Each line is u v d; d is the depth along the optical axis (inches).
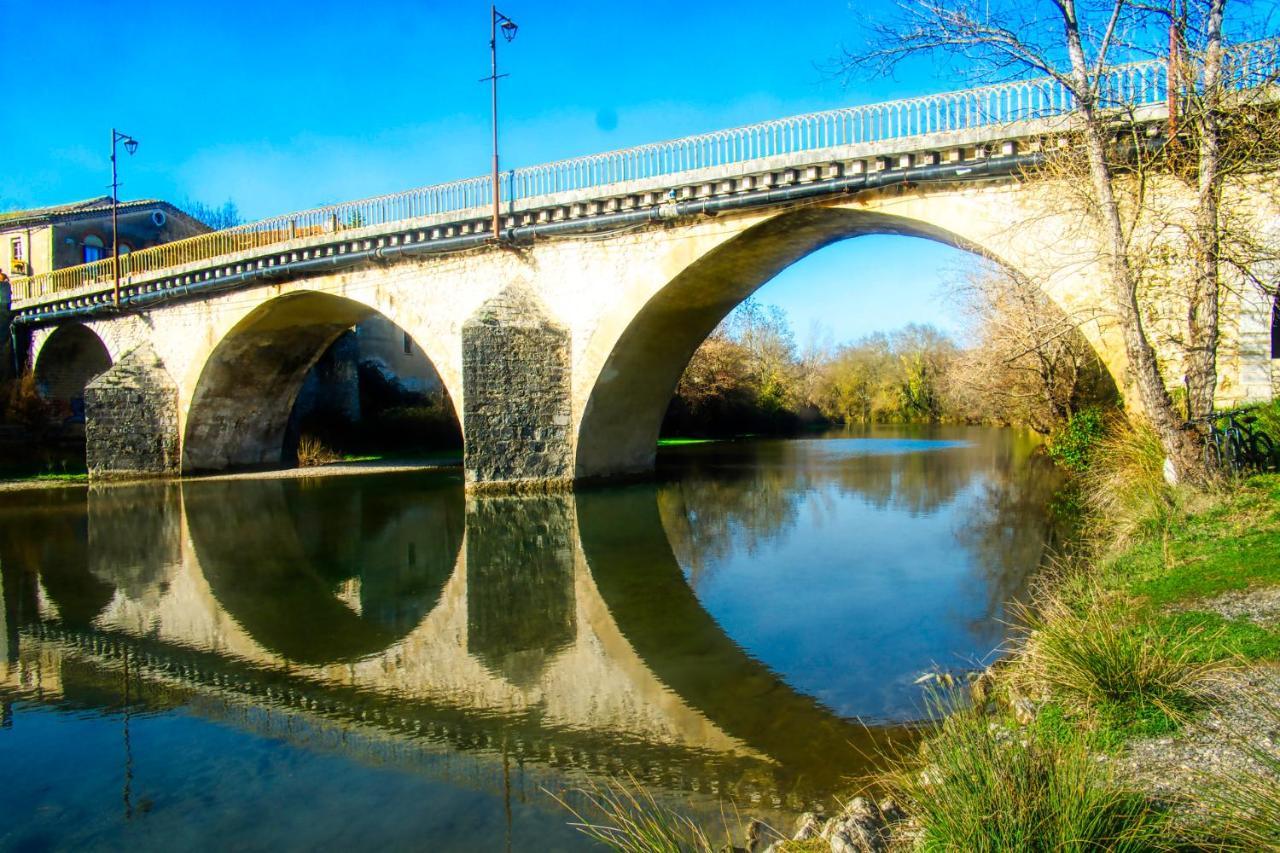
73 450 1128.8
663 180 625.6
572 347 722.8
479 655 297.6
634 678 267.3
